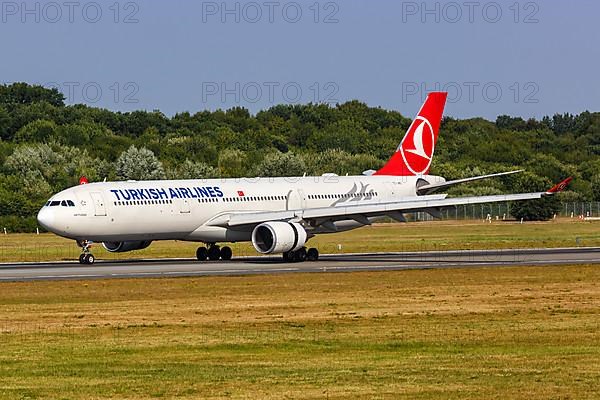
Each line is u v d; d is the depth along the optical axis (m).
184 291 117.94
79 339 82.88
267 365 71.38
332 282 127.62
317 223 169.62
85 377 67.19
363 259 170.50
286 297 111.44
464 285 123.62
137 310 100.94
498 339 82.31
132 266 154.38
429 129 197.62
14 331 87.25
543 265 151.25
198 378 66.69
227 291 117.69
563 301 107.25
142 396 61.53
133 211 157.62
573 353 75.56
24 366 71.31
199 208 164.88
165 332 86.31
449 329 87.62
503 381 65.19
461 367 70.19
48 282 128.00
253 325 90.25
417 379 65.94
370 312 98.69
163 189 162.62
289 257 164.75
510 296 111.69
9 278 133.50
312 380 65.75
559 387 63.38
